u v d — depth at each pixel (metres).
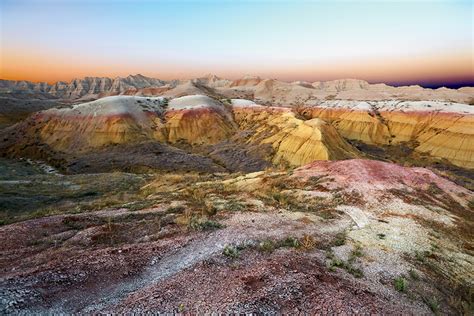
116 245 13.95
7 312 8.08
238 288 9.38
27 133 104.56
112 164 77.19
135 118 109.25
